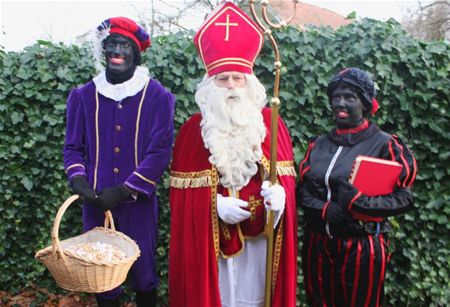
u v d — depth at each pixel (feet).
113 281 6.61
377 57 9.95
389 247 10.43
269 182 7.06
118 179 7.81
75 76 10.61
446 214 10.30
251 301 7.72
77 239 7.47
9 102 10.67
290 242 7.23
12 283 11.38
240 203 7.08
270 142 7.20
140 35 7.84
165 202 10.80
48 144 10.85
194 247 7.18
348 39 10.23
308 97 10.27
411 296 10.46
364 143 6.79
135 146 7.84
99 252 6.64
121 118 7.83
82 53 10.77
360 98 6.68
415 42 10.11
